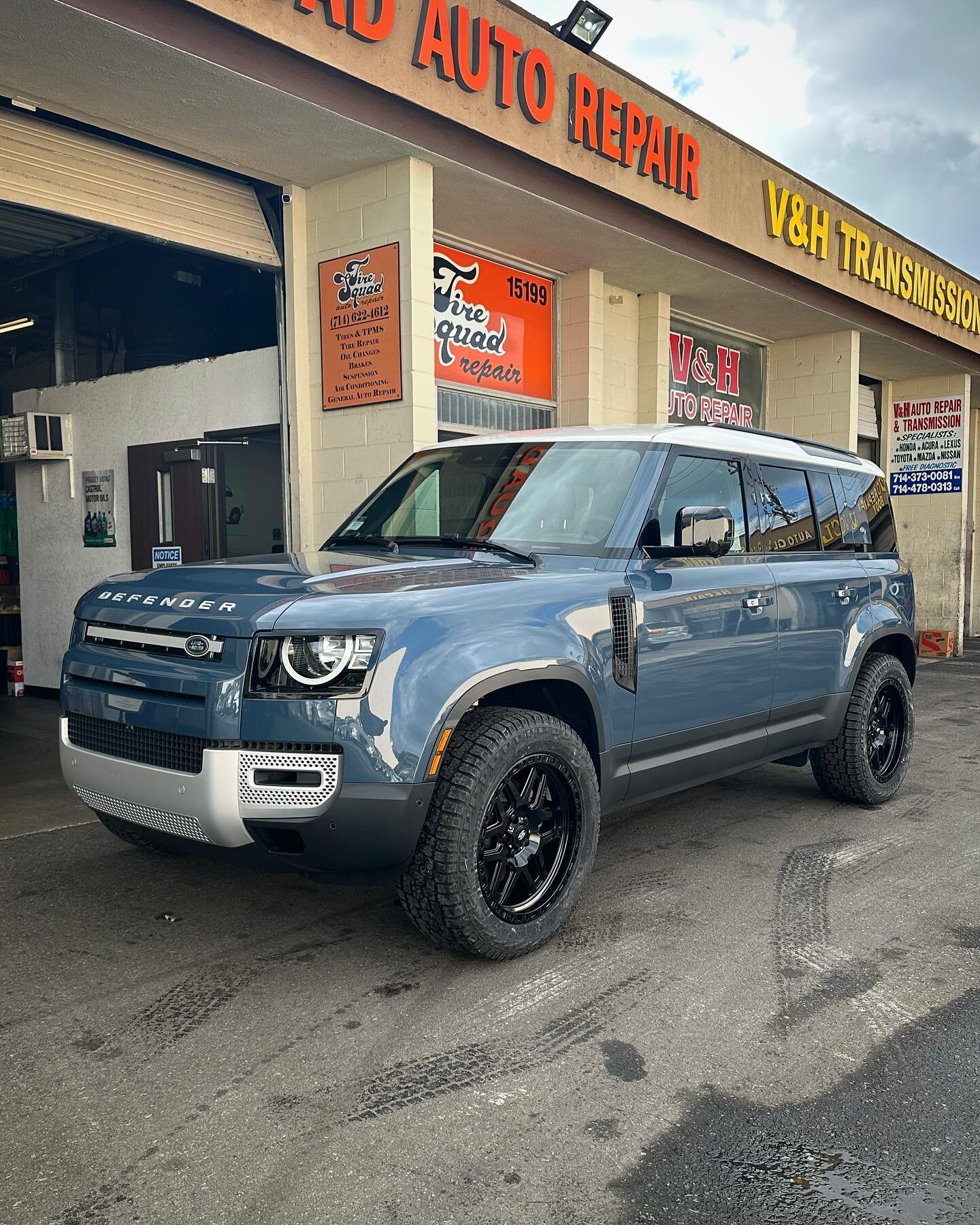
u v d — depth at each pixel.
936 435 15.66
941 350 14.21
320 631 2.99
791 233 10.52
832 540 5.34
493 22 7.17
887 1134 2.44
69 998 3.15
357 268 7.46
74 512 9.36
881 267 12.22
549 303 10.05
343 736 2.95
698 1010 3.09
